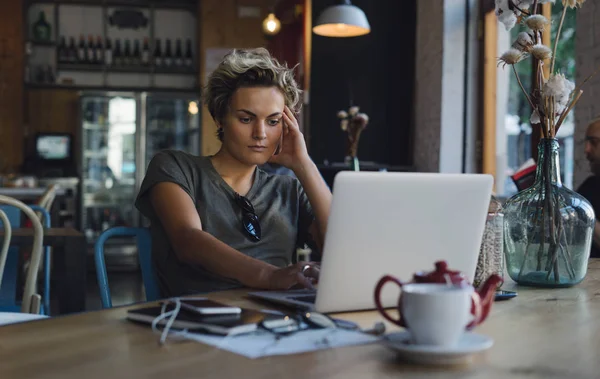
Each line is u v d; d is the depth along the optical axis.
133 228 1.95
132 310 1.12
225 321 1.02
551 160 1.55
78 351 0.91
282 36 7.00
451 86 5.17
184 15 8.57
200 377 0.80
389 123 5.79
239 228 1.81
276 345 0.94
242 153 1.78
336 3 4.80
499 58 1.63
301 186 1.99
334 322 1.08
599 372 0.85
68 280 2.72
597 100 3.37
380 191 1.12
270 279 1.40
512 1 1.68
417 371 0.84
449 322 0.86
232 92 1.78
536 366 0.87
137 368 0.84
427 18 5.48
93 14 8.37
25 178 5.96
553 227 1.52
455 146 5.20
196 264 1.57
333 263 1.13
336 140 5.74
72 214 7.74
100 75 8.43
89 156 8.11
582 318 1.18
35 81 8.18
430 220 1.19
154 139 8.28
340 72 5.75
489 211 1.44
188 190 1.77
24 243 2.70
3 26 7.94
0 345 0.95
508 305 1.31
